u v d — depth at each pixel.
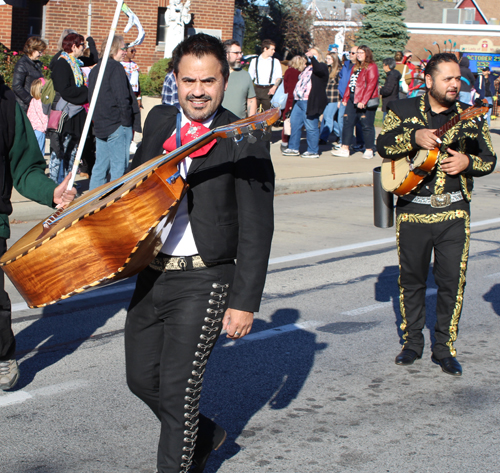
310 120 13.53
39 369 4.42
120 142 8.55
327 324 5.44
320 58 13.44
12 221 8.30
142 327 2.79
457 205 4.39
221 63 2.69
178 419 2.71
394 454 3.51
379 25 35.81
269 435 3.67
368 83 13.44
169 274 2.71
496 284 6.66
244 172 2.67
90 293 5.97
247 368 4.55
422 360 4.78
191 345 2.68
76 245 2.43
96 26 21.17
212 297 2.70
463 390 4.31
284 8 40.22
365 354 4.86
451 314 4.55
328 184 11.60
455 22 49.16
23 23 20.38
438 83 4.26
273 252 7.52
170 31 21.34
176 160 2.49
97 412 3.86
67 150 8.96
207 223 2.67
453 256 4.41
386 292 6.30
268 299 6.01
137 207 2.42
